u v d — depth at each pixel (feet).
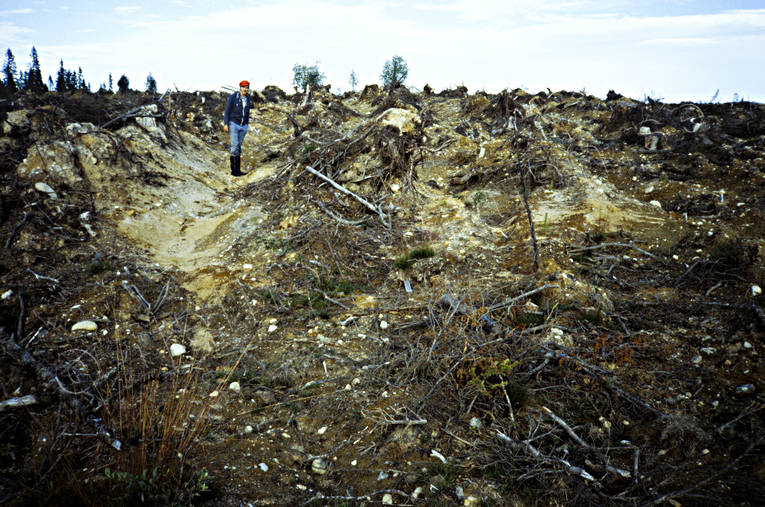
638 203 23.30
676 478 8.75
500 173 28.48
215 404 10.77
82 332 13.03
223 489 8.36
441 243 19.51
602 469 9.12
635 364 11.96
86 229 18.70
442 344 12.34
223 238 20.83
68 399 10.09
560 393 11.19
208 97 52.60
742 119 37.93
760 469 8.57
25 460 8.57
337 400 11.02
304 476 9.05
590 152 33.17
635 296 15.30
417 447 9.74
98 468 8.38
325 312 14.79
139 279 16.29
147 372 11.79
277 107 55.83
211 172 30.76
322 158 25.99
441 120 49.47
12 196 18.49
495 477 9.04
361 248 19.53
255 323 14.34
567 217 21.25
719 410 10.19
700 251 17.72
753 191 23.12
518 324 13.48
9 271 15.02
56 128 23.57
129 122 30.12
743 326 12.51
